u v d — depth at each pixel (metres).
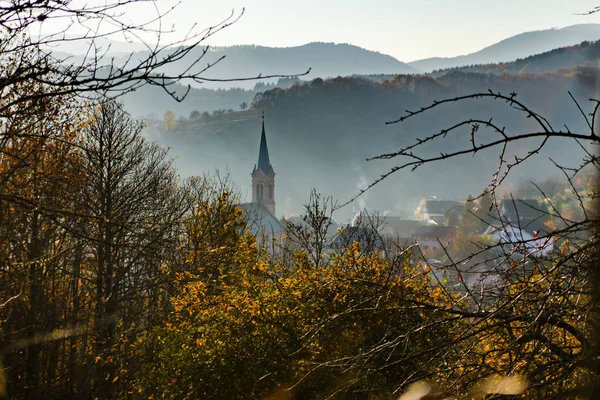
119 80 3.64
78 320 17.11
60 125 8.10
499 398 3.93
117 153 18.94
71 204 14.68
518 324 5.21
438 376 4.95
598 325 3.72
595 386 3.67
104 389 18.30
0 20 3.79
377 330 9.23
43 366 16.84
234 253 14.95
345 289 9.09
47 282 13.72
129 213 19.20
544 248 4.29
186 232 16.92
